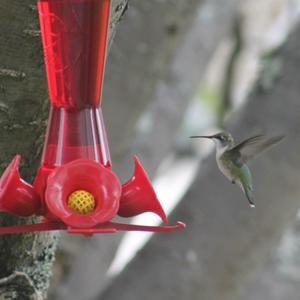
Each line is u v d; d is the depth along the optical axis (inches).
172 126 500.7
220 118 704.4
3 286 276.2
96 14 255.1
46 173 247.0
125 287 448.1
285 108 435.2
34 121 263.1
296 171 428.8
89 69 258.1
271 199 433.1
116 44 445.4
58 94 256.5
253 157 387.5
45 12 248.7
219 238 439.5
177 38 450.3
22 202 241.1
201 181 446.3
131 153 479.2
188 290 441.4
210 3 523.5
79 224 228.2
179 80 506.9
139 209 249.1
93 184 235.6
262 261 442.3
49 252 287.3
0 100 258.8
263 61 448.8
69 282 454.9
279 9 691.4
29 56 254.4
